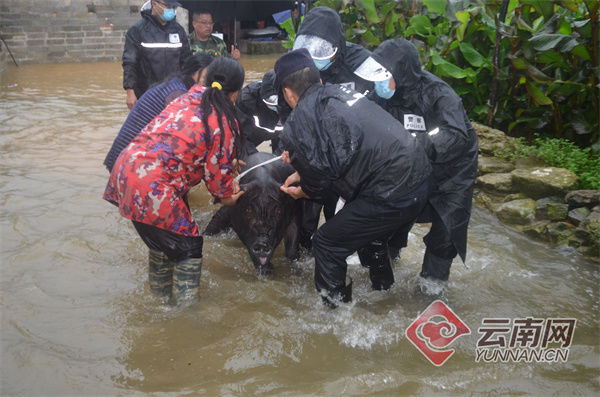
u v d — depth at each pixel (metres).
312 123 3.31
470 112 7.41
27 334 3.38
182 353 3.29
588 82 6.18
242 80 3.60
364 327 3.66
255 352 3.32
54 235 4.69
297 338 3.50
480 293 4.15
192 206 5.64
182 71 4.02
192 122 3.46
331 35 4.02
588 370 3.24
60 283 4.00
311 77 3.45
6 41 14.02
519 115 6.92
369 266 4.01
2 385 2.92
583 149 6.45
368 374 3.13
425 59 7.27
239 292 4.04
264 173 4.05
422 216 4.04
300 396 2.93
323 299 3.78
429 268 4.11
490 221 5.48
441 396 2.99
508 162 6.22
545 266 4.58
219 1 8.30
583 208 5.11
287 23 9.35
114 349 3.29
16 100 9.80
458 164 3.83
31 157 6.68
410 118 3.85
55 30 14.47
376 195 3.40
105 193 3.63
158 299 3.86
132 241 4.68
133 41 5.87
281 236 4.19
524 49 6.26
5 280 3.98
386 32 7.92
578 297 4.10
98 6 14.79
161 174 3.42
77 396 2.87
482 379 3.14
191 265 3.68
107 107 9.47
